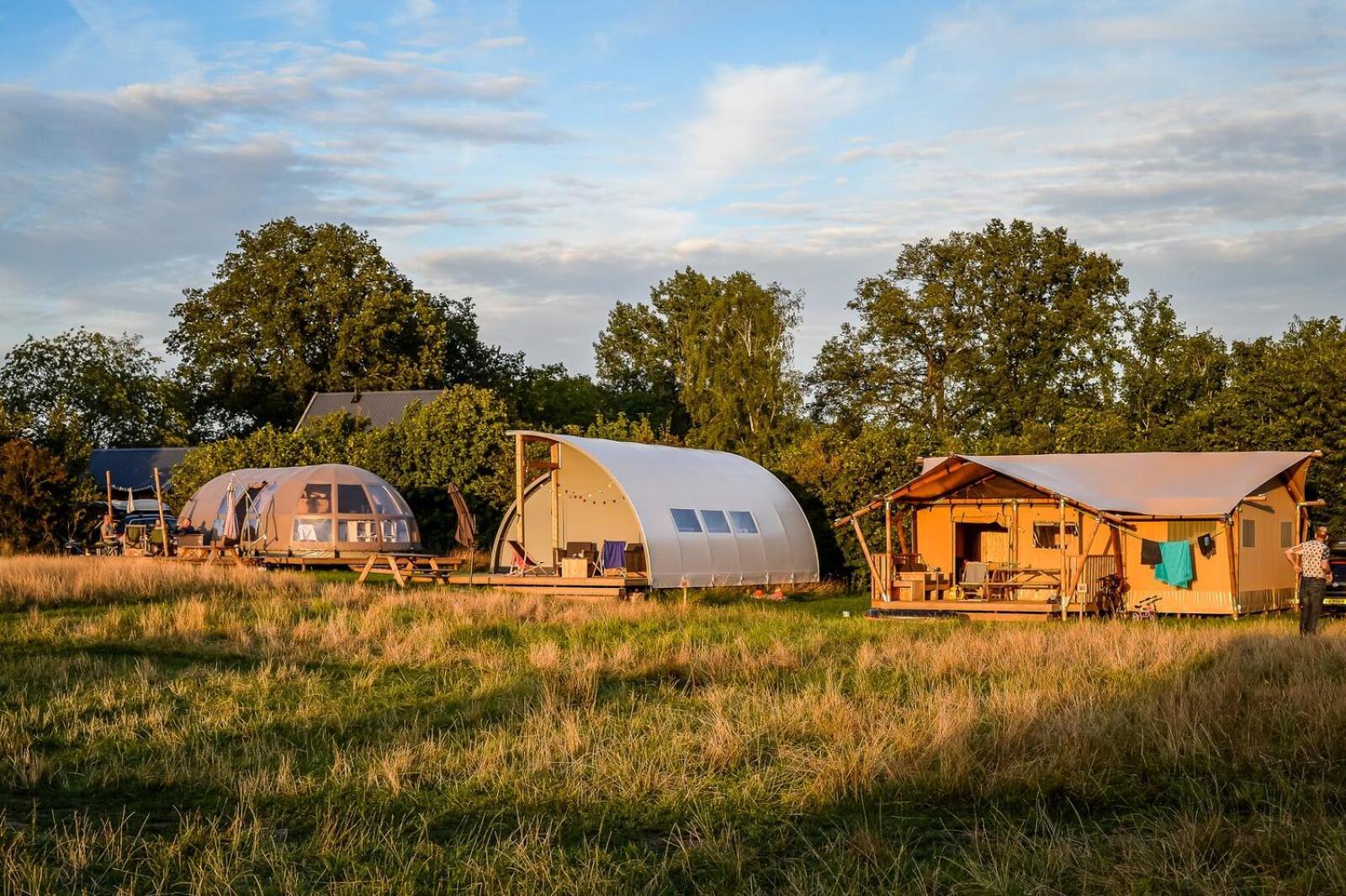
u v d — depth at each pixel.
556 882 7.97
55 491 41.53
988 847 8.48
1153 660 16.42
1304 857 8.05
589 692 14.53
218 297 70.38
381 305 69.44
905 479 33.72
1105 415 39.56
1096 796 9.85
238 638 18.88
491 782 10.44
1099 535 27.64
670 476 30.70
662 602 26.17
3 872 7.91
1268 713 12.05
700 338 65.56
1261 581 27.94
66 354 77.69
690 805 9.88
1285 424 34.22
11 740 11.52
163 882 7.83
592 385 81.44
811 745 11.74
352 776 10.57
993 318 56.59
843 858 8.37
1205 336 47.50
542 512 34.25
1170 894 7.58
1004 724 11.88
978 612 25.39
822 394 61.75
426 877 8.14
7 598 22.73
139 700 13.67
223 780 10.38
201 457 44.84
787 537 32.22
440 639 18.75
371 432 44.66
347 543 35.69
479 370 79.75
